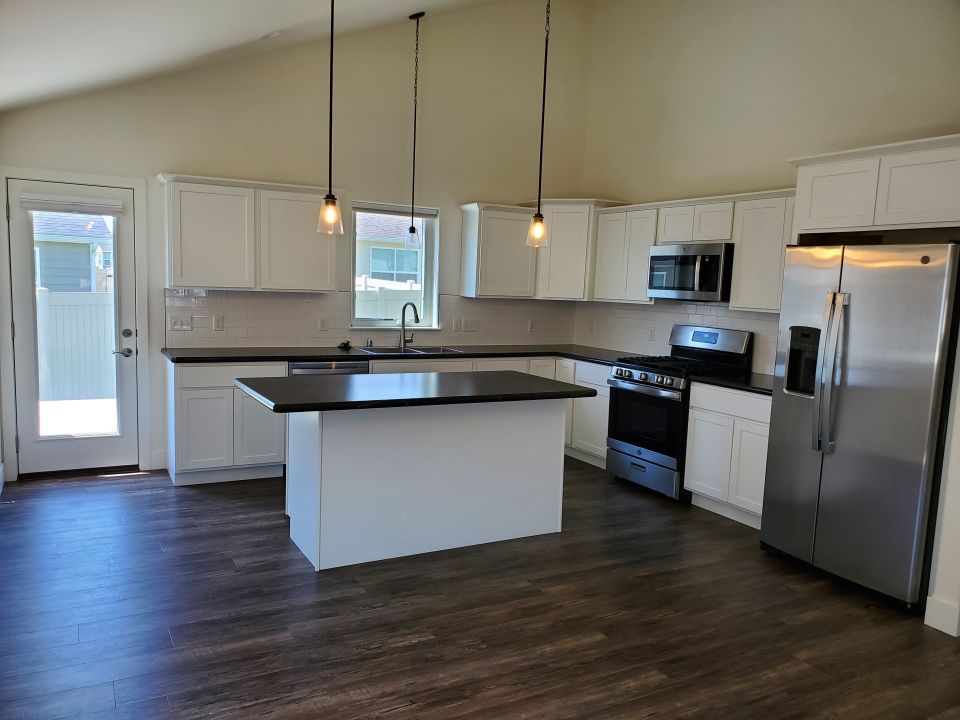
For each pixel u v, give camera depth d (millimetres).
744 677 2600
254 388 3438
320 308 5488
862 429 3328
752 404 4145
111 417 4906
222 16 3783
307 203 5051
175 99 4836
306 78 5270
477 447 3799
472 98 5992
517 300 6430
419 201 5844
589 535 4070
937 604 3033
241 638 2744
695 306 5402
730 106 5184
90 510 4137
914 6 4047
